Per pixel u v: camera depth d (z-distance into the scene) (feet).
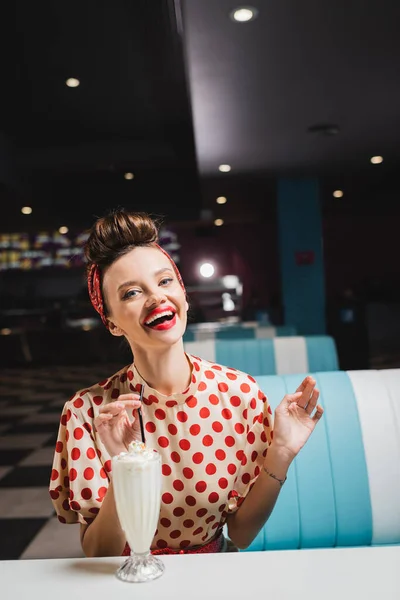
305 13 10.53
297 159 21.36
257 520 3.61
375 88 14.37
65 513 3.61
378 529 4.84
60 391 23.95
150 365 3.45
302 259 24.80
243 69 12.92
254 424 3.65
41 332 35.17
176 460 3.47
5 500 10.35
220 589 2.70
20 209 32.65
